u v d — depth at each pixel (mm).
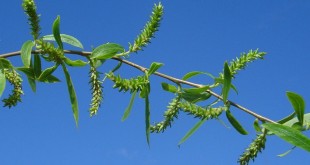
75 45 449
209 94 474
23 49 425
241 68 453
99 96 430
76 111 434
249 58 452
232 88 466
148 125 459
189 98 474
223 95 450
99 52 444
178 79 473
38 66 448
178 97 472
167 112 469
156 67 450
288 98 434
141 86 433
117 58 453
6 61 428
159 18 451
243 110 464
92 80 433
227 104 465
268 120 456
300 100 431
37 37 429
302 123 441
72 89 436
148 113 460
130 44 456
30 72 447
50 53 426
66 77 437
